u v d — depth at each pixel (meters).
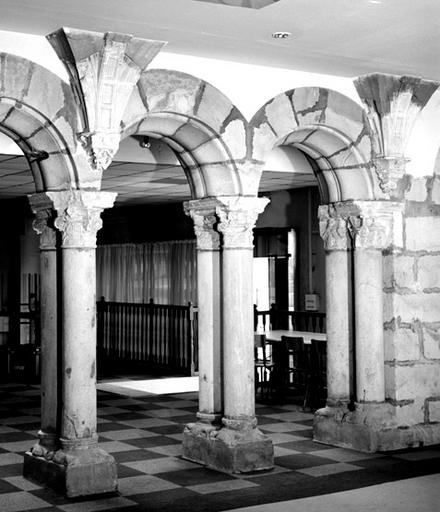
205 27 6.59
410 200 8.75
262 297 13.85
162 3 6.00
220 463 7.62
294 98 7.96
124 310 16.64
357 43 7.09
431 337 8.83
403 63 7.74
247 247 7.70
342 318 8.75
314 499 6.71
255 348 11.97
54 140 6.86
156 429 9.60
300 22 6.50
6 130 7.03
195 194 8.05
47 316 7.23
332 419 8.72
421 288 8.77
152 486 7.10
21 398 11.94
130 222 17.30
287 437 9.11
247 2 6.06
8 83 6.54
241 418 7.65
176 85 7.29
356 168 8.49
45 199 7.09
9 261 16.14
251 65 7.77
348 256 8.76
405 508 6.46
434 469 7.67
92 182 6.96
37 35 6.70
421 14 6.30
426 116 8.83
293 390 12.38
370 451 8.33
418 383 8.71
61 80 6.80
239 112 7.64
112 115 6.85
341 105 8.23
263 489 7.01
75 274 6.95
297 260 13.30
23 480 7.27
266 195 13.94
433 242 8.89
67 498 6.71
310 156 8.74
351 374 8.73
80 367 6.94
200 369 8.05
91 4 6.00
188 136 7.66
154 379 13.91
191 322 14.34
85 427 6.94
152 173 10.90
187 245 15.66
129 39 6.69
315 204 13.02
